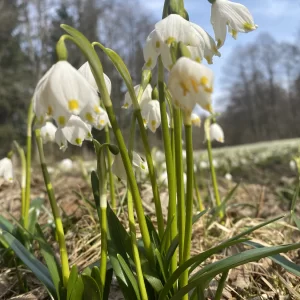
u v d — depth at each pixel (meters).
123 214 0.27
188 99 0.11
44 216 0.32
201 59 0.13
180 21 0.13
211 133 0.31
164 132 0.14
